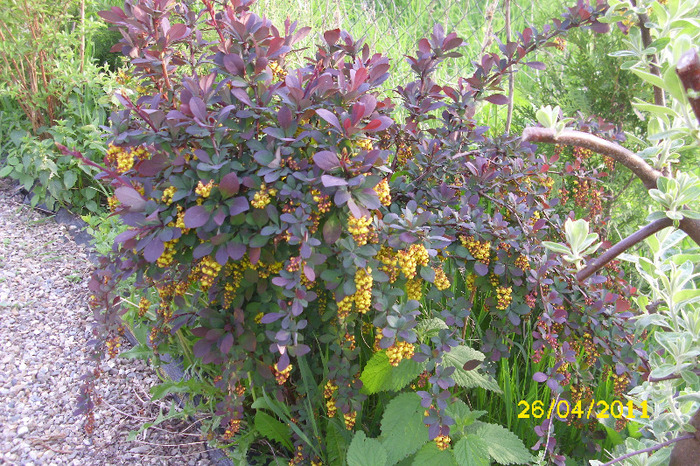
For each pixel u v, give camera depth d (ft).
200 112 1.81
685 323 1.47
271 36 2.10
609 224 3.24
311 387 2.27
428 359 1.92
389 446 2.01
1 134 4.56
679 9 1.48
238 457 2.27
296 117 1.88
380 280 1.87
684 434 1.48
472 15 5.70
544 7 4.07
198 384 2.43
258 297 2.15
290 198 1.85
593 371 2.49
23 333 3.12
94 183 4.23
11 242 3.85
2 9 4.00
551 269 2.09
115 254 2.14
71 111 4.29
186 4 2.39
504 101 2.35
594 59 3.35
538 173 2.43
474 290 2.25
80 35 4.34
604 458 2.27
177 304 2.19
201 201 1.84
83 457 2.44
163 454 2.47
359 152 1.85
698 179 1.32
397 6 5.70
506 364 2.28
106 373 2.90
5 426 2.56
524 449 2.00
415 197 2.19
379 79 2.12
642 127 3.37
